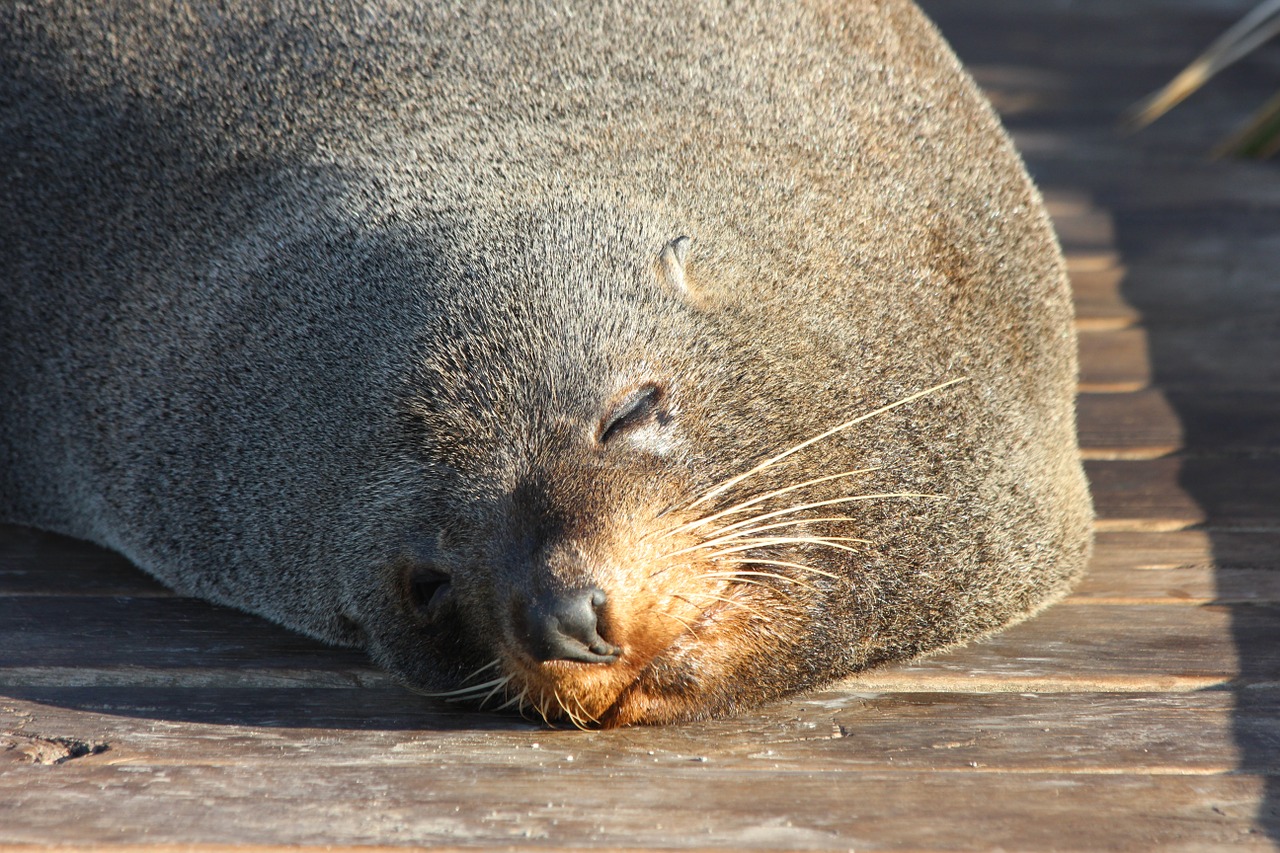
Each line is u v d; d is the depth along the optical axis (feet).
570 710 32.19
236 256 38.83
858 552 34.45
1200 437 47.14
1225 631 36.50
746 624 33.19
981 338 38.29
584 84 40.47
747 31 42.70
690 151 38.58
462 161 38.11
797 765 30.17
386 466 33.30
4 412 44.04
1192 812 27.68
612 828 27.27
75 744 31.32
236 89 41.73
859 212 38.42
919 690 34.40
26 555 43.29
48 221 42.80
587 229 35.35
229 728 32.35
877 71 43.14
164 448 38.68
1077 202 64.95
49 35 44.24
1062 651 35.88
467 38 41.63
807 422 34.37
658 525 32.01
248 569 37.65
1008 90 78.07
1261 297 56.34
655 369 33.37
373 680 35.53
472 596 32.17
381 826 27.37
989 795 28.53
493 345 33.09
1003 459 37.52
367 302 35.22
